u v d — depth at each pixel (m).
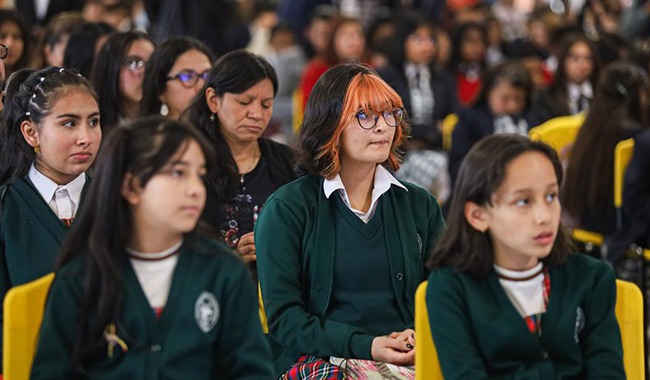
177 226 2.13
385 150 2.75
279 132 8.00
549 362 2.30
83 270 2.19
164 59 3.81
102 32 4.42
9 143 2.92
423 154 6.04
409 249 2.84
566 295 2.33
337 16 7.47
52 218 2.81
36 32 5.09
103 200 2.15
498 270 2.33
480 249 2.30
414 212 2.91
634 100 4.59
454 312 2.29
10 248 2.77
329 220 2.82
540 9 8.88
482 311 2.29
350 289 2.80
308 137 2.81
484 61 7.40
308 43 8.66
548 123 5.10
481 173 2.26
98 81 4.02
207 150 2.20
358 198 2.86
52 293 2.20
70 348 2.19
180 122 2.20
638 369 2.44
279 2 10.21
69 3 6.97
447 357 2.29
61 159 2.85
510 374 2.29
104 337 2.18
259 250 2.81
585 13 8.54
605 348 2.32
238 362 2.24
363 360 2.67
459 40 7.33
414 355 2.57
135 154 2.12
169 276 2.22
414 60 6.56
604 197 4.57
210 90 3.39
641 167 4.25
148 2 7.28
